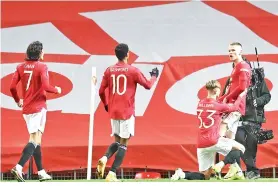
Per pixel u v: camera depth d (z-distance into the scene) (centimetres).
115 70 2917
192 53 4022
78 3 4047
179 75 4000
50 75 3984
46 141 3894
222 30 4034
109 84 2930
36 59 2969
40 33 4025
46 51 4006
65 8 4047
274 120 3928
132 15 4047
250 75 3038
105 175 3850
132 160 3872
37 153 3023
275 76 3991
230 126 3042
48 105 3953
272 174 3916
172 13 4050
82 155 3891
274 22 4047
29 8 4038
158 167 3875
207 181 2714
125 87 2905
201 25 4038
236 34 4031
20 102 3070
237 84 3025
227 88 3162
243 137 3288
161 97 3978
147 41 4025
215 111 2988
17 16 4025
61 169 3872
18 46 4000
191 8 4047
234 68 3042
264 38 4038
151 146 3884
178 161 3884
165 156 3888
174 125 3944
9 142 3891
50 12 4044
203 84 3994
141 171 3906
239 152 3030
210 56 4016
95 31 4047
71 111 3959
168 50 4022
